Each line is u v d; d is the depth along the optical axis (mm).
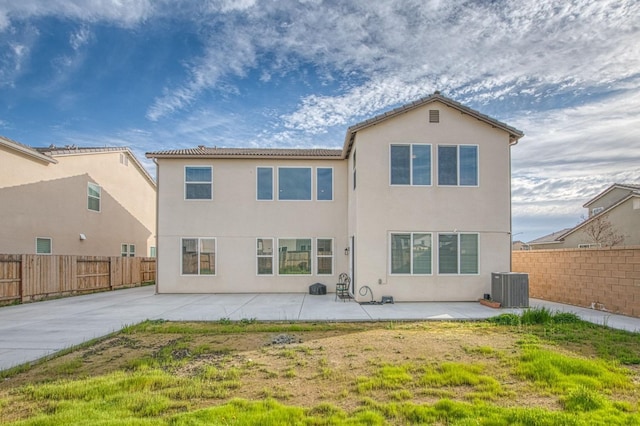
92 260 15625
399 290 11930
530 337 6805
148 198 24391
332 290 14766
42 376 4996
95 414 3705
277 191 15008
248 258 14773
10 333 7605
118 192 20812
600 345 6273
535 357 5383
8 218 14141
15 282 12055
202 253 14742
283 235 14883
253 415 3639
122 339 7031
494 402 4047
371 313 9742
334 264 14867
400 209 12141
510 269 12172
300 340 6805
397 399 4117
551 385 4484
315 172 15133
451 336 6984
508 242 12234
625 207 21578
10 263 11930
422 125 12375
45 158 15578
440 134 12383
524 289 10805
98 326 8258
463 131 12422
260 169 15070
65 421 3529
